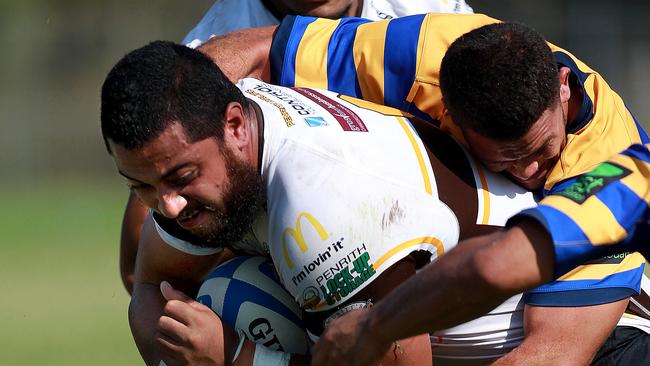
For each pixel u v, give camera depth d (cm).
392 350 1291
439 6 2059
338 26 1608
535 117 1317
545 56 1328
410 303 1088
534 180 1409
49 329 3422
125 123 1239
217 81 1289
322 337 1173
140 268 1516
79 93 7200
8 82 7206
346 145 1320
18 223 5422
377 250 1285
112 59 7300
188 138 1251
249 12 2011
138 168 1261
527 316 1416
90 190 6256
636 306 1644
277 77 1597
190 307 1376
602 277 1405
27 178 6681
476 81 1315
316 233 1275
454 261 1072
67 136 7006
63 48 7300
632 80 6894
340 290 1287
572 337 1386
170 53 1274
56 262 4503
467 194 1367
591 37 6975
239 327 1424
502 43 1319
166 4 7356
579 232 1068
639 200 1100
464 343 1461
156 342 1416
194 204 1294
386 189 1305
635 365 1523
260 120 1337
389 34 1531
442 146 1395
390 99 1509
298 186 1288
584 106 1405
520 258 1054
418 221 1310
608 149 1408
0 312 3694
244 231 1338
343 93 1544
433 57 1488
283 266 1309
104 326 3450
